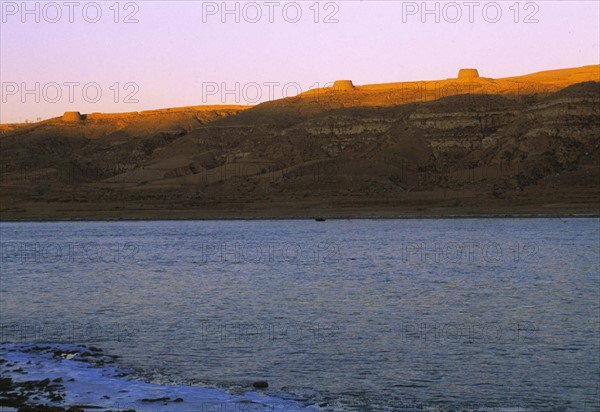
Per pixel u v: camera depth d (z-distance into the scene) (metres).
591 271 74.44
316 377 30.83
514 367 32.69
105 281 69.50
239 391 28.23
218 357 34.28
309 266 83.44
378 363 33.31
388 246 109.00
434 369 32.38
